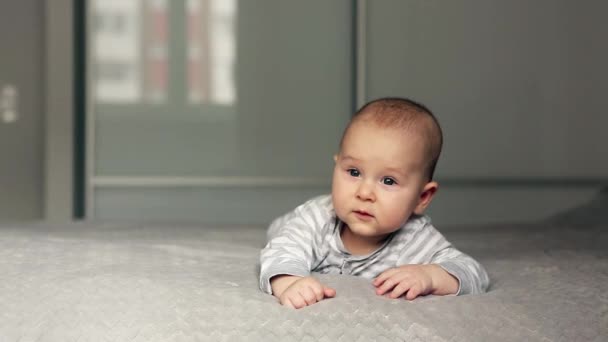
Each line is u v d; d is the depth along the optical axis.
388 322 1.00
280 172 3.13
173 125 3.11
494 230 2.05
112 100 3.09
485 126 3.18
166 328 0.98
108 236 1.67
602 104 3.20
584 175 3.20
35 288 1.07
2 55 3.21
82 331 0.98
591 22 3.21
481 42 3.17
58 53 3.04
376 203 1.18
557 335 1.04
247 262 1.35
